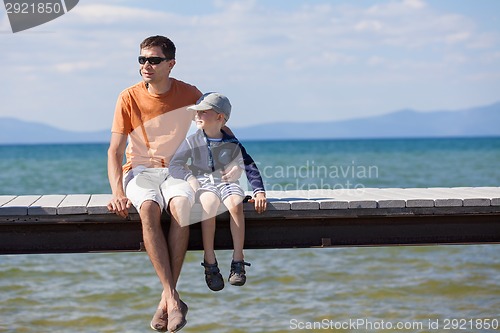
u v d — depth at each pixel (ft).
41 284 52.75
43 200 34.24
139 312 45.52
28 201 33.78
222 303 47.01
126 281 53.78
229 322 42.70
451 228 34.40
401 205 32.96
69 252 32.81
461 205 33.24
